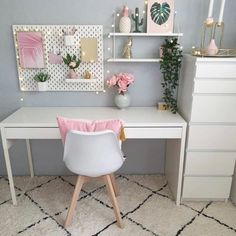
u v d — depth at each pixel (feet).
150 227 5.87
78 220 6.10
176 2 6.55
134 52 7.00
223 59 5.48
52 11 6.59
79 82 7.11
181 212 6.40
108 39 6.86
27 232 5.74
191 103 5.92
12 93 7.29
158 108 7.14
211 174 6.49
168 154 7.61
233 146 6.21
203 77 5.66
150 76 7.21
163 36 6.84
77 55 6.93
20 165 8.07
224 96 5.80
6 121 6.09
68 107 7.38
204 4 6.56
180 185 6.51
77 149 5.05
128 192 7.24
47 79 7.10
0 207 6.60
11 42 6.82
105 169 5.30
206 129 6.07
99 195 7.09
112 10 6.61
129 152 8.01
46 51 6.88
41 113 6.78
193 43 6.88
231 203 6.79
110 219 6.15
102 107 7.39
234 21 6.70
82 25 6.68
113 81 6.76
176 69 6.70
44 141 7.83
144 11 6.61
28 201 6.84
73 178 8.03
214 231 5.76
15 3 6.51
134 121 6.07
